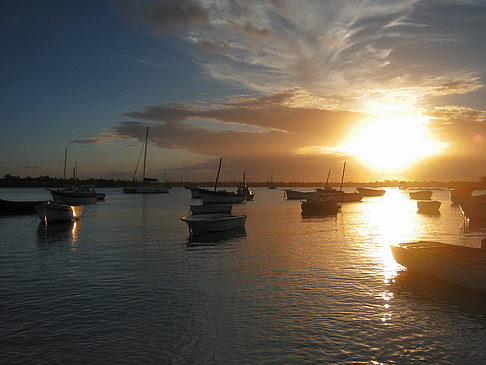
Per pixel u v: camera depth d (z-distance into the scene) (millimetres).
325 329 9375
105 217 43125
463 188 69062
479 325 9664
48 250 20594
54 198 67875
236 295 12148
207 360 7793
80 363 7668
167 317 10172
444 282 13180
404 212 53344
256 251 20250
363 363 7707
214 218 27844
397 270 15602
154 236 26375
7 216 44375
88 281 13938
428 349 8328
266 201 90875
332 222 37469
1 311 10680
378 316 10266
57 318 10117
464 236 26891
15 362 7699
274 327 9477
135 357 7914
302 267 16250
